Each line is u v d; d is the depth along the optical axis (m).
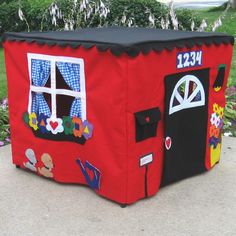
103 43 1.71
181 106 1.94
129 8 4.56
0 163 2.27
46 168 2.06
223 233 1.68
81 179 1.99
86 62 1.78
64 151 1.98
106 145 1.81
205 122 2.09
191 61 1.92
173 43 1.82
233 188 2.02
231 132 2.72
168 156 1.94
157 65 1.77
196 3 12.30
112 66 1.70
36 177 2.12
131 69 1.67
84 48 1.77
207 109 2.08
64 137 1.96
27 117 2.07
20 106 2.09
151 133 1.83
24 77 2.04
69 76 1.86
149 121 1.78
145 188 1.88
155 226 1.72
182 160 2.03
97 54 1.74
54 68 1.90
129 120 1.73
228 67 2.15
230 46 2.12
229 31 6.05
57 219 1.77
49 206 1.86
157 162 1.91
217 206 1.87
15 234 1.68
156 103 1.81
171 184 2.04
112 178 1.83
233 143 2.54
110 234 1.67
